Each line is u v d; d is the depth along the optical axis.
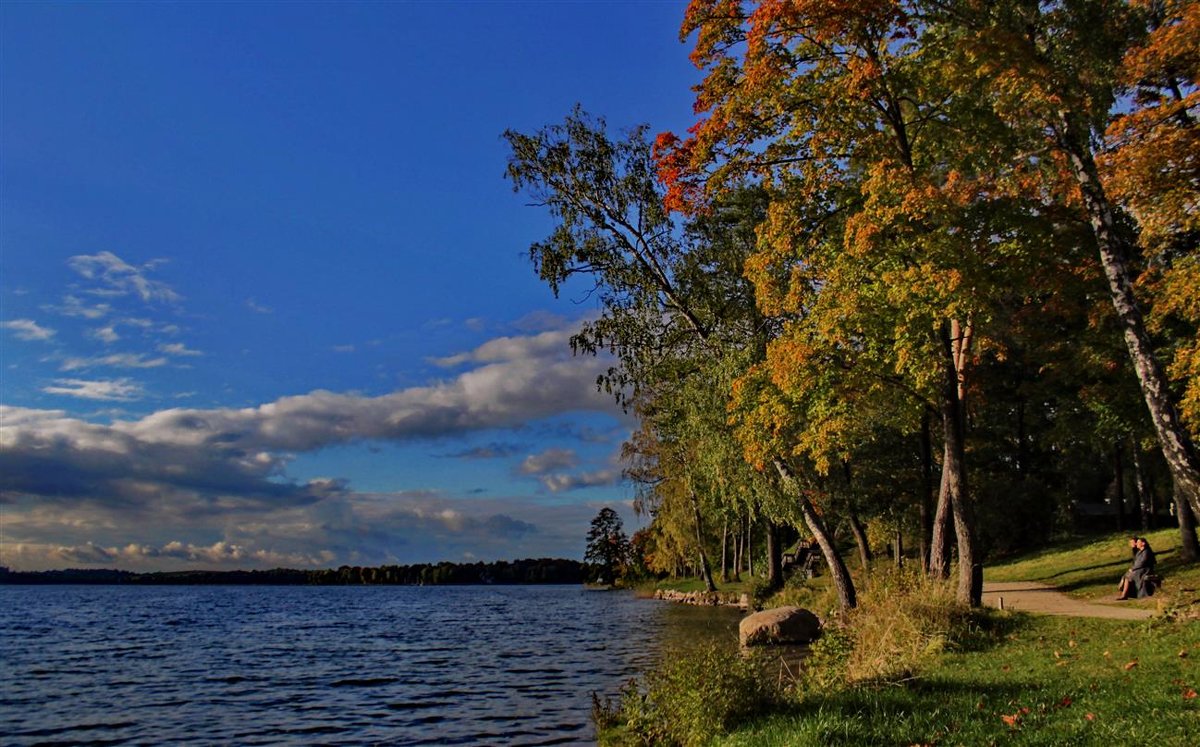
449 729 18.14
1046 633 16.03
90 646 44.16
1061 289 22.61
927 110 21.27
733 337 26.17
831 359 20.69
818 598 34.12
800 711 10.86
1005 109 18.81
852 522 33.91
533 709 20.23
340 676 29.19
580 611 68.19
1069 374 28.97
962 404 21.66
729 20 22.30
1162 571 25.27
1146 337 17.16
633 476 50.06
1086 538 41.94
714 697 11.39
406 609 90.81
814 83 21.69
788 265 22.19
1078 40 18.09
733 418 23.00
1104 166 19.00
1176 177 18.08
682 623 45.31
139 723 20.28
